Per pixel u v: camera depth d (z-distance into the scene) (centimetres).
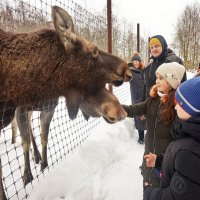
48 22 407
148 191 226
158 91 309
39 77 323
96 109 354
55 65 329
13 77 314
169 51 484
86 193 382
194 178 178
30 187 388
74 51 331
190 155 181
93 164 466
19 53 319
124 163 496
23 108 398
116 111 339
